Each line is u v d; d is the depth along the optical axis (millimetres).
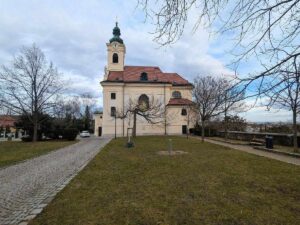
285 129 28828
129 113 55750
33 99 39562
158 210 6809
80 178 10977
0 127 74812
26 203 7738
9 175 12578
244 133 34312
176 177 10883
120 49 64500
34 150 25453
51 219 6297
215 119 44469
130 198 7887
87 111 93812
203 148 24844
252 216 6379
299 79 4176
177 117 60250
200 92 34469
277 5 4090
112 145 29812
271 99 4434
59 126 46031
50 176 12031
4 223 6207
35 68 39219
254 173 11680
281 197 7953
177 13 4219
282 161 15406
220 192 8500
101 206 7168
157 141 35969
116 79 61094
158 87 61250
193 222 6035
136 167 13680
